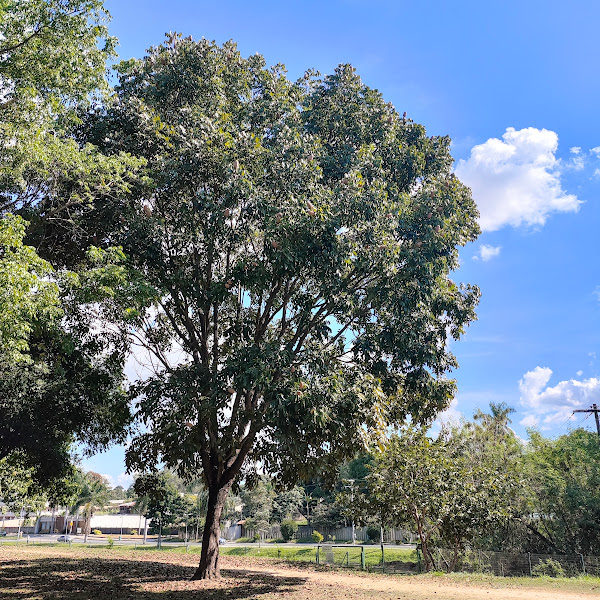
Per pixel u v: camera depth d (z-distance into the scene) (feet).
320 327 43.04
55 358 49.96
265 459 49.62
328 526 186.70
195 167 40.27
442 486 64.23
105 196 42.09
